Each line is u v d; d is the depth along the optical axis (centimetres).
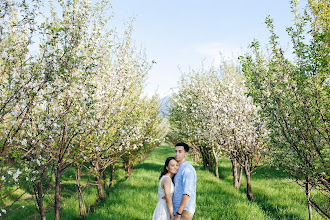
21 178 402
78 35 455
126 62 655
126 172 1449
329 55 446
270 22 517
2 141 392
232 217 702
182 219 402
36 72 389
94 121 529
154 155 2966
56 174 536
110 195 998
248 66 556
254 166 929
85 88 477
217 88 997
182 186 416
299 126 466
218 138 912
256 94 538
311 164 455
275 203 851
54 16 496
